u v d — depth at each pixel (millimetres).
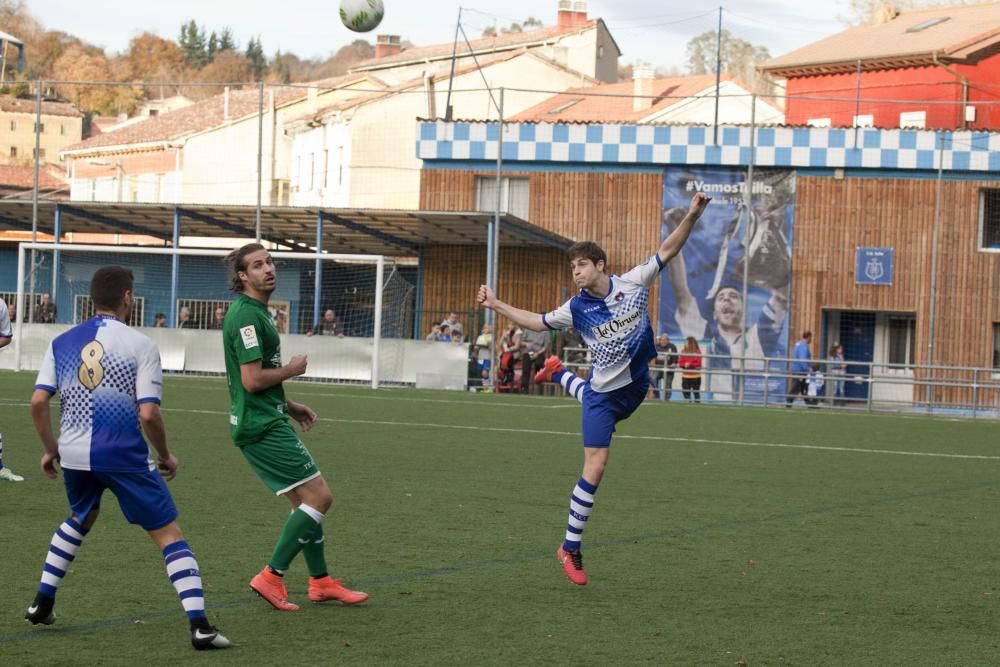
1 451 15820
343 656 7934
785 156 48469
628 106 62750
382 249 54562
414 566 11117
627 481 17953
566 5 82500
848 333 49469
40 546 11391
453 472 18375
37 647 7930
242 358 9188
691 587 10508
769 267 48500
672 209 49500
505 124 51188
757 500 16328
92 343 8055
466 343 41906
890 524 14477
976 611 9797
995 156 47500
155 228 51625
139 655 7809
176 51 157500
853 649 8477
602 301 10727
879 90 57188
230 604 9398
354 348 42156
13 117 109812
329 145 72188
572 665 7863
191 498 14867
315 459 19625
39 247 43500
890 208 48094
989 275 47781
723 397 47406
